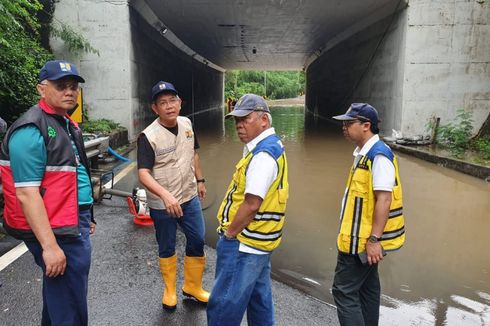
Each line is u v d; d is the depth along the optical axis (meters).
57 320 2.55
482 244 5.21
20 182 2.28
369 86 17.16
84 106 13.36
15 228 2.43
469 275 4.38
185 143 3.58
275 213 2.60
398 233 2.84
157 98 3.40
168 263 3.58
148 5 15.09
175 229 3.57
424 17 12.96
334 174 9.23
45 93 2.41
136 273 4.24
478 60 13.07
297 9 15.77
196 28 20.00
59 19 13.04
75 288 2.55
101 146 8.59
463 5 12.87
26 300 3.65
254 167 2.48
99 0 13.00
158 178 3.46
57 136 2.39
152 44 17.38
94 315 3.45
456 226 5.86
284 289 4.02
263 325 2.85
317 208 6.70
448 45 13.05
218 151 12.69
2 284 3.92
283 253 4.95
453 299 3.90
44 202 2.37
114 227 5.59
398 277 4.34
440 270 4.50
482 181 8.55
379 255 2.73
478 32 12.98
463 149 11.31
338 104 22.91
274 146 2.54
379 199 2.70
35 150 2.29
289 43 25.77
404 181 8.57
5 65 8.97
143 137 3.41
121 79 13.30
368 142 2.83
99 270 4.30
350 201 2.84
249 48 28.31
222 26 19.44
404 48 13.22
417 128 13.40
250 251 2.59
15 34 9.50
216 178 8.85
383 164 2.71
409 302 3.84
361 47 18.33
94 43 13.14
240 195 2.63
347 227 2.83
